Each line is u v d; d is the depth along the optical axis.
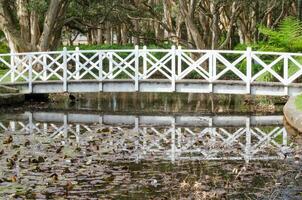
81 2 37.53
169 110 22.11
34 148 14.08
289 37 23.06
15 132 16.77
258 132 16.83
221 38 44.88
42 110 22.00
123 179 11.01
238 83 21.75
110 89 23.16
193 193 10.05
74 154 13.34
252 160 12.70
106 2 39.22
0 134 16.38
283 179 10.91
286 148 14.07
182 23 43.81
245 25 42.44
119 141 15.19
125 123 18.81
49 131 16.98
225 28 44.09
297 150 13.77
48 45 30.72
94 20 41.03
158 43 46.50
